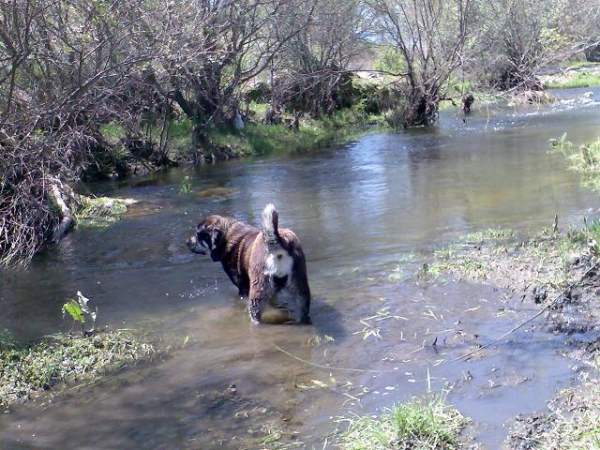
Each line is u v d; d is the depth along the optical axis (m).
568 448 4.12
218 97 21.52
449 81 28.31
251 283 6.87
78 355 6.32
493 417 4.67
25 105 10.18
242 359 6.06
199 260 9.34
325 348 6.13
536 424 4.48
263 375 5.71
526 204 11.12
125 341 6.57
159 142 19.44
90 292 8.26
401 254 8.73
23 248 9.92
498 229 9.52
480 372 5.39
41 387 5.81
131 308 7.59
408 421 4.53
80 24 9.94
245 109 25.05
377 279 7.80
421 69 27.36
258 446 4.61
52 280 8.85
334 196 13.29
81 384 5.83
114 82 11.37
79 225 11.80
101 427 5.07
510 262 7.90
